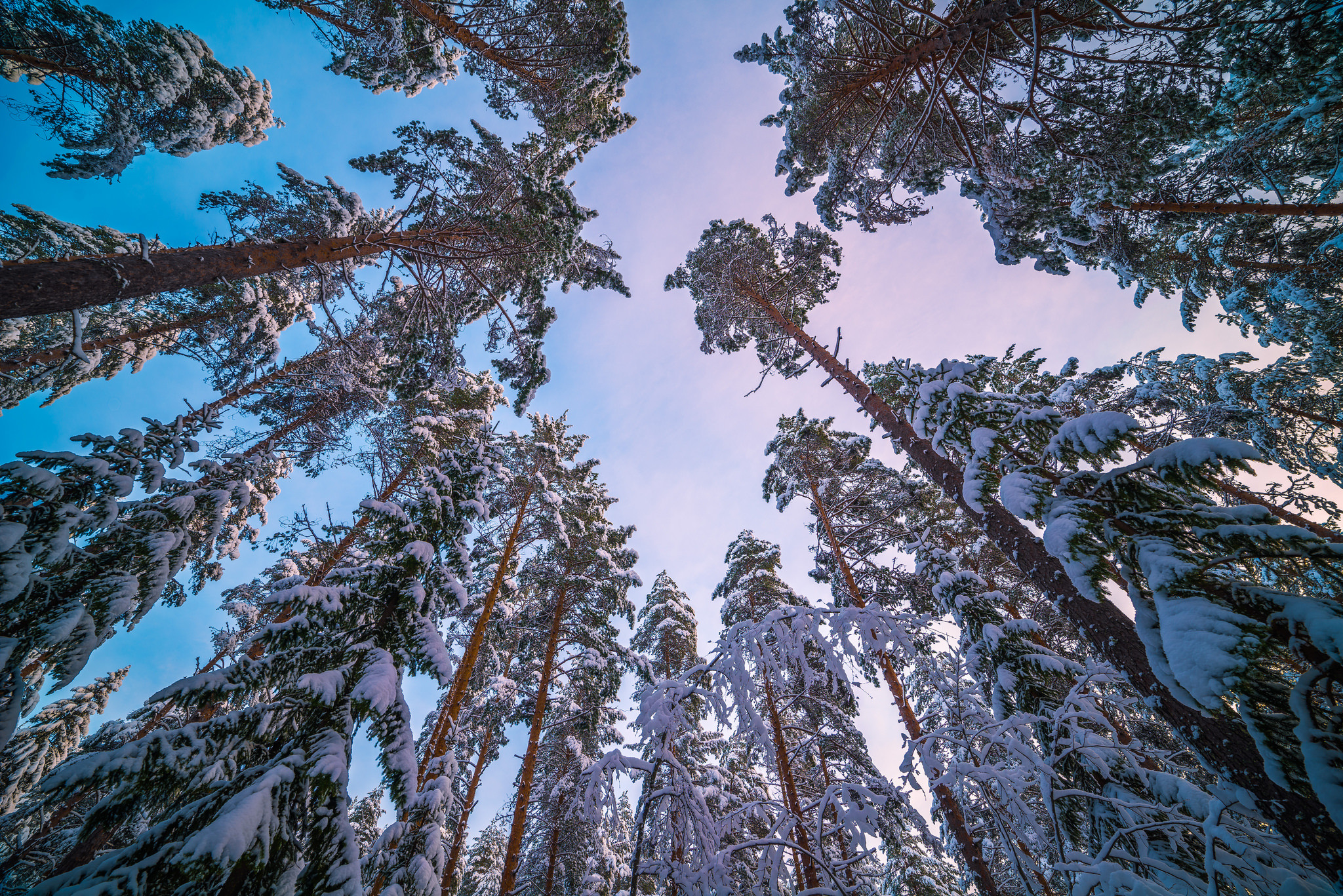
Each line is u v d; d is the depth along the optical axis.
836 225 12.30
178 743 4.78
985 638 7.90
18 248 11.34
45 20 9.41
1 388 11.37
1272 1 5.98
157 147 11.58
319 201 11.83
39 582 5.50
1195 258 11.41
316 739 5.31
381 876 6.75
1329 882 2.90
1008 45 7.95
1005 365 14.17
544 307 11.59
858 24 9.27
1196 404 11.87
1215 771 3.54
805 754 11.22
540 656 14.63
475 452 9.31
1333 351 10.21
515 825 10.32
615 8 9.53
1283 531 3.09
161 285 6.50
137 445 7.27
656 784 5.52
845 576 11.58
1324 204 8.96
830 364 11.68
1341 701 2.70
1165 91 7.05
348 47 9.09
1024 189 8.59
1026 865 5.30
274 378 14.75
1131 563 3.80
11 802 11.95
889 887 11.41
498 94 11.37
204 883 4.13
